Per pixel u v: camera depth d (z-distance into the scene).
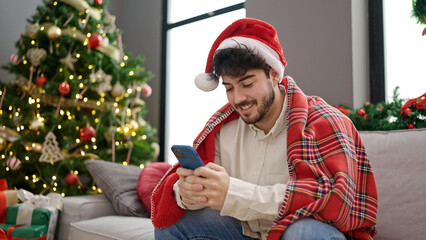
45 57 2.69
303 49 2.56
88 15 2.87
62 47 2.71
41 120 2.60
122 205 2.02
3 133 2.56
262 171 1.11
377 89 2.49
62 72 2.67
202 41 3.59
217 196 0.91
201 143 1.21
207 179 0.92
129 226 1.70
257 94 1.02
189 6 3.72
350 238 0.98
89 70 2.76
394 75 2.47
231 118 1.24
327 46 2.46
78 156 2.64
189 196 0.95
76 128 2.62
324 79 2.46
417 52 2.39
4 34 3.33
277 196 0.90
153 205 1.16
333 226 0.88
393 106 1.78
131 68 2.98
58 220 2.07
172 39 3.81
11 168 2.46
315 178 0.92
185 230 1.10
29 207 2.01
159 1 3.88
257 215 0.91
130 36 4.08
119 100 2.90
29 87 2.68
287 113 1.07
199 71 3.58
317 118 1.04
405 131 1.38
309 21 2.55
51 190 2.59
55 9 2.82
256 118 1.04
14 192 2.13
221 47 1.05
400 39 2.46
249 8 2.86
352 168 0.95
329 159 0.95
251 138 1.17
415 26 2.40
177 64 3.74
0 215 2.01
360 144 1.04
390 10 2.51
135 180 2.21
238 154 1.18
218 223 1.10
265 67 1.03
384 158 1.34
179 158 0.96
